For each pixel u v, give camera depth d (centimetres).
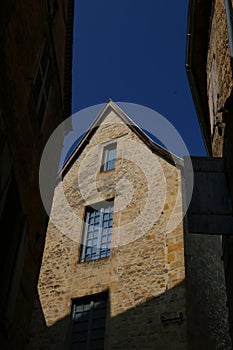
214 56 961
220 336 1109
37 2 787
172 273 1056
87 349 1055
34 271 844
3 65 638
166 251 1100
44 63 859
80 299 1142
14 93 690
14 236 711
